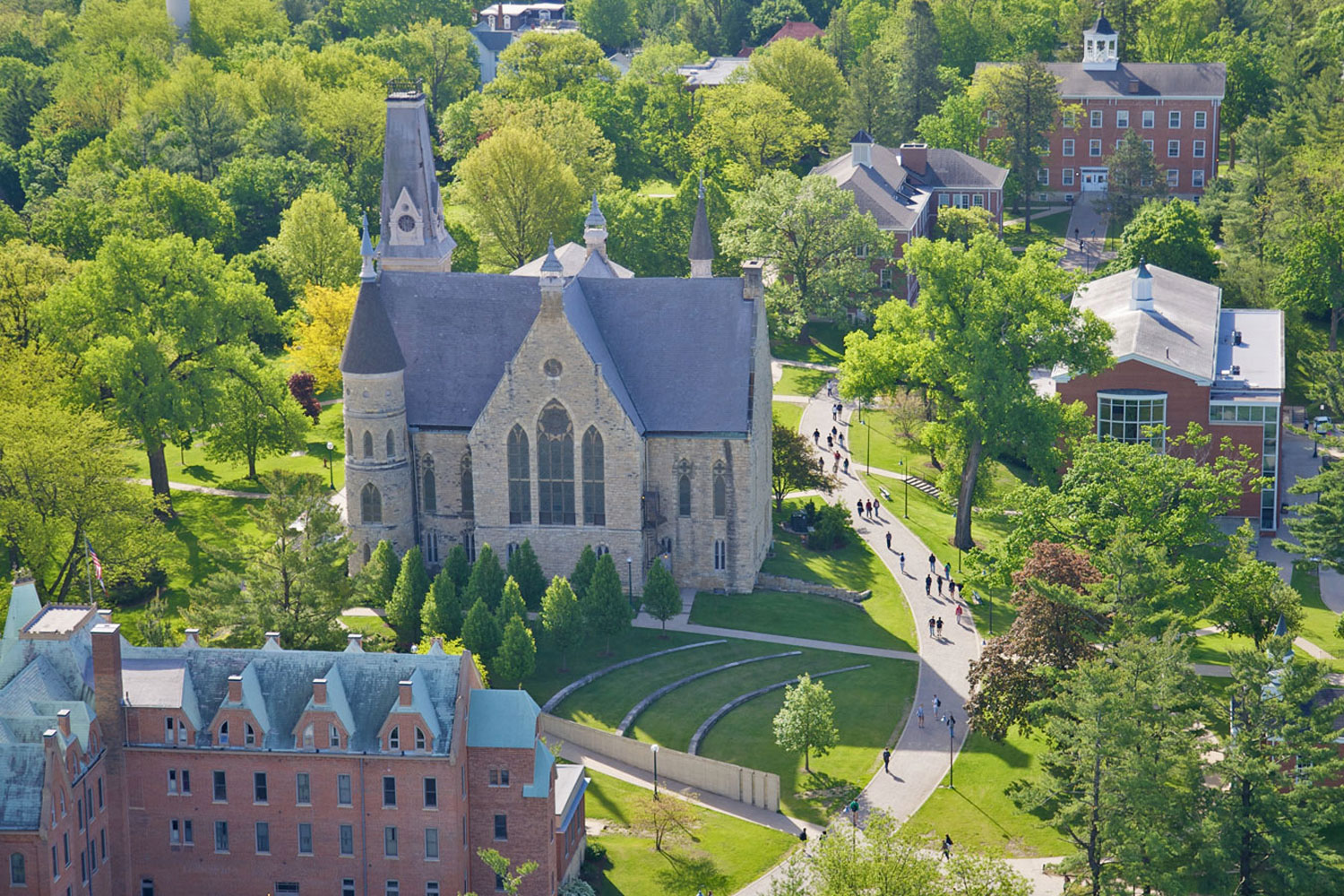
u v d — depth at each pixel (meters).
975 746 133.88
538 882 113.38
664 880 116.56
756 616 155.88
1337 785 117.50
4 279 178.12
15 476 146.00
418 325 161.75
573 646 144.88
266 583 135.88
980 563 153.75
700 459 158.12
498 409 155.50
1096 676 108.00
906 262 173.75
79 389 171.75
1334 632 151.38
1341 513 149.00
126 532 148.75
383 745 110.94
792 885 105.94
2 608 140.25
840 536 172.62
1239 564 141.12
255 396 180.75
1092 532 141.75
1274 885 107.50
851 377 179.25
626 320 161.12
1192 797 109.44
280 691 113.38
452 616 145.12
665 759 129.38
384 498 159.12
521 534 158.38
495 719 112.94
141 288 175.88
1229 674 142.50
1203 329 193.38
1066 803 119.38
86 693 113.00
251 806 112.75
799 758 132.50
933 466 193.25
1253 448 180.25
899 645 151.50
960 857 104.75
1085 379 183.25
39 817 104.56
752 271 159.75
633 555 157.50
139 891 114.56
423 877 112.56
